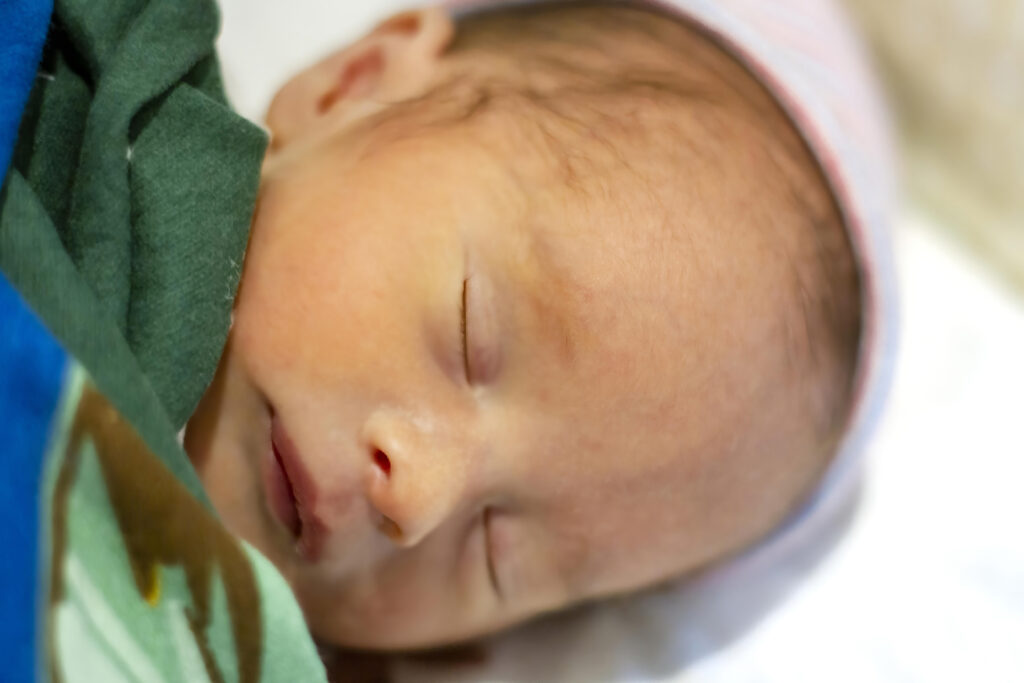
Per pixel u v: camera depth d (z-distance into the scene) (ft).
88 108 2.16
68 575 1.53
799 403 2.70
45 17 1.96
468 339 2.35
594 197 2.43
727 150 2.64
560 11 3.14
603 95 2.67
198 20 2.31
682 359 2.43
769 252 2.58
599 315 2.35
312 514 2.32
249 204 2.25
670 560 2.80
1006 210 4.07
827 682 3.06
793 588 3.23
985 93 3.98
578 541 2.64
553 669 2.99
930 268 3.99
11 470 1.48
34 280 1.71
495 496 2.51
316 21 3.84
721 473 2.62
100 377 1.69
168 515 1.63
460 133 2.52
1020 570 3.30
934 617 3.20
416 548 2.52
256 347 2.31
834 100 3.07
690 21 3.05
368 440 2.27
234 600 1.70
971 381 3.70
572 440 2.45
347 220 2.41
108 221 2.01
